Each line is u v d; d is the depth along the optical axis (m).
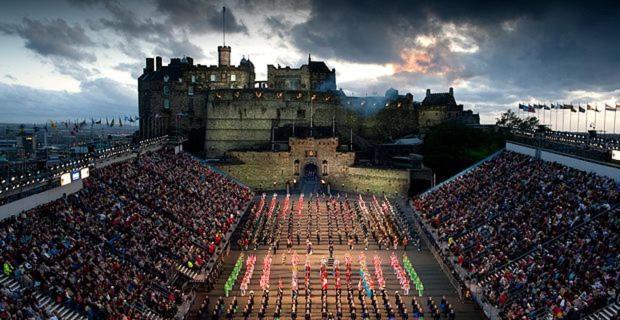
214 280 64.44
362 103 151.25
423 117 155.62
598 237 52.81
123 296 47.91
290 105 143.12
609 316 41.38
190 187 92.44
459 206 82.25
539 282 50.12
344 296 59.97
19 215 52.12
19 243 47.06
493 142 119.75
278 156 124.81
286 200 100.56
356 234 83.38
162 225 69.00
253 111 141.62
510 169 87.75
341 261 72.06
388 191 115.44
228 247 75.38
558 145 86.75
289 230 84.38
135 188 78.00
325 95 146.12
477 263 61.75
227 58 154.88
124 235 59.72
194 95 147.00
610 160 70.62
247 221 86.75
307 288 59.69
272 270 68.81
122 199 70.62
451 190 91.62
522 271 53.66
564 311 43.81
